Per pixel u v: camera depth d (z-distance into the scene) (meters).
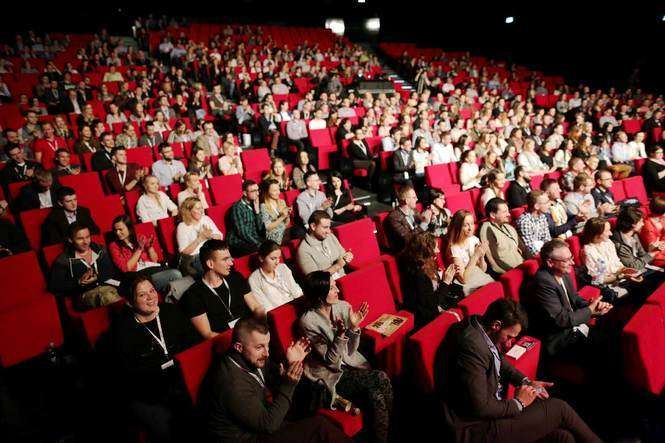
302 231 4.74
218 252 2.70
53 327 2.93
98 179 5.34
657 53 12.21
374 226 4.57
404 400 2.76
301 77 12.77
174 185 5.27
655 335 2.37
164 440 2.13
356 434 2.49
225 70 11.63
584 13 13.55
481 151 7.61
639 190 6.04
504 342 2.12
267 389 2.23
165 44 13.09
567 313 2.71
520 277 3.15
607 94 13.20
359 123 8.94
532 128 9.53
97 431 2.54
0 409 2.70
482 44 16.53
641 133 8.42
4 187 5.26
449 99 11.66
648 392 2.27
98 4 14.70
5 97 8.98
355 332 2.48
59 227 4.05
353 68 13.88
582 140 7.82
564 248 2.77
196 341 2.68
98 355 2.52
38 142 6.36
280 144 8.48
